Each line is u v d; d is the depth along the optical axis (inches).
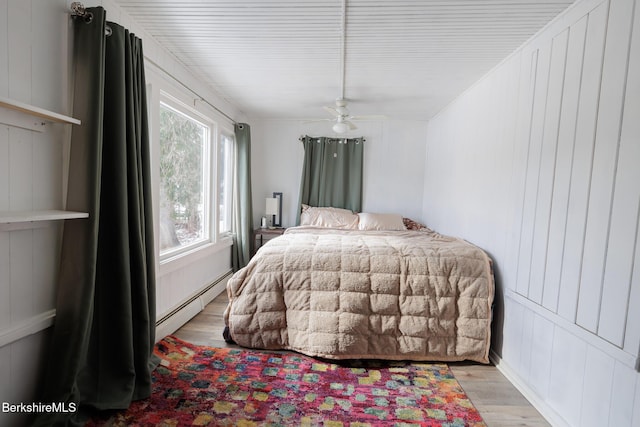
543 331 69.3
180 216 114.1
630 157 49.6
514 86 85.4
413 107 147.0
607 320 52.8
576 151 61.3
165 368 79.8
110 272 65.6
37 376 57.1
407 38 82.6
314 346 85.7
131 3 69.8
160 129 100.8
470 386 77.0
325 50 91.4
